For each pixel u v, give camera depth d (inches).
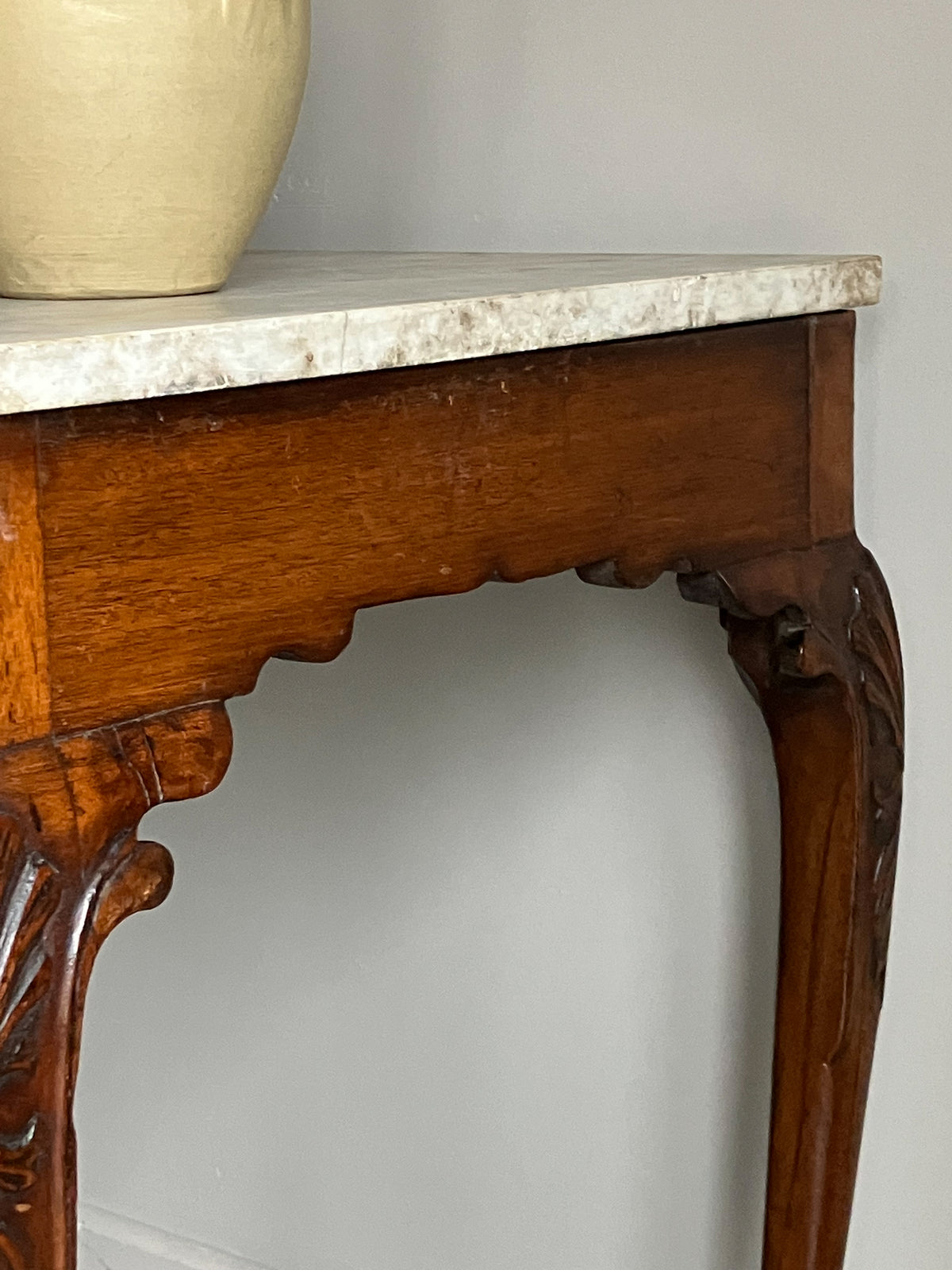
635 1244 43.0
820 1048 34.6
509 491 25.5
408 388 23.9
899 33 33.9
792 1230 35.5
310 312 22.1
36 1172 20.0
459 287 26.0
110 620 20.7
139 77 24.5
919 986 37.7
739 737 39.0
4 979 19.6
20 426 19.5
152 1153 51.2
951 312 34.5
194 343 20.5
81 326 20.7
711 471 29.0
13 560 19.6
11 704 19.8
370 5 39.8
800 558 31.2
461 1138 45.3
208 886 48.4
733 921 40.0
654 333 27.5
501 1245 45.2
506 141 38.7
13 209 25.4
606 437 27.0
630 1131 42.5
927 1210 38.4
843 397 31.4
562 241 38.4
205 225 26.0
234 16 25.1
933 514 35.6
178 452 21.2
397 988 45.6
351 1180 47.5
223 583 21.9
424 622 43.2
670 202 37.0
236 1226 50.0
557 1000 43.0
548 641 41.3
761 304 28.8
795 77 35.2
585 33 37.3
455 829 43.8
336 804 45.7
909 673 36.6
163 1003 50.1
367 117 40.4
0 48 24.3
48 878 20.0
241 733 46.9
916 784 37.0
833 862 33.7
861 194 34.9
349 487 23.3
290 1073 48.1
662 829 40.6
